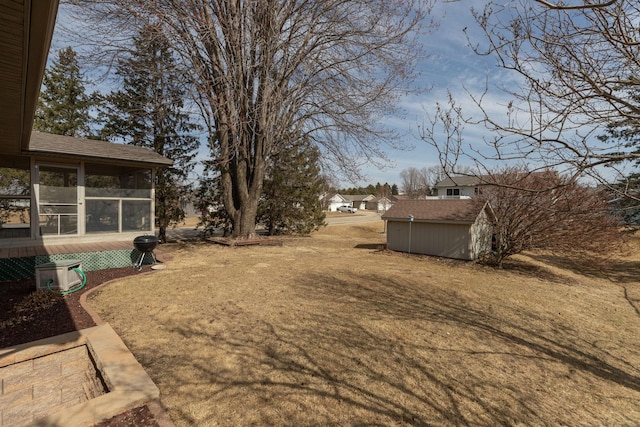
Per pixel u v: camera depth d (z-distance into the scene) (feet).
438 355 12.30
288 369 10.82
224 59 36.04
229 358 11.44
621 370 11.96
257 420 8.23
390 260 34.96
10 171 26.53
